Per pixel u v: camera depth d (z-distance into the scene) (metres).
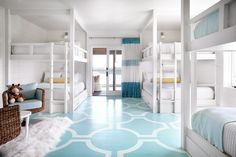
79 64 7.13
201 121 2.05
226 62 4.10
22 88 3.77
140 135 2.94
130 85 6.96
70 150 2.39
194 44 2.24
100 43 7.20
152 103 4.70
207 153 1.86
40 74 6.23
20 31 5.24
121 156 2.23
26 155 2.19
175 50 4.45
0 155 2.20
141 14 5.00
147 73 6.43
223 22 1.65
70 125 3.46
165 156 2.24
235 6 1.58
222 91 4.04
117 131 3.12
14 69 4.80
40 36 6.51
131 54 6.96
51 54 4.41
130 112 4.52
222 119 1.72
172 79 5.46
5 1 4.05
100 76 8.76
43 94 3.66
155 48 4.55
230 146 1.51
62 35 6.95
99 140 2.73
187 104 2.44
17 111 2.29
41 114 4.30
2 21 4.34
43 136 2.80
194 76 2.63
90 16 5.23
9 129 2.18
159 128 3.29
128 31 7.11
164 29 6.88
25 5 4.29
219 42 1.71
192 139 2.25
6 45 4.38
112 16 5.21
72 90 4.49
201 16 2.13
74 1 4.07
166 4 4.21
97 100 6.24
